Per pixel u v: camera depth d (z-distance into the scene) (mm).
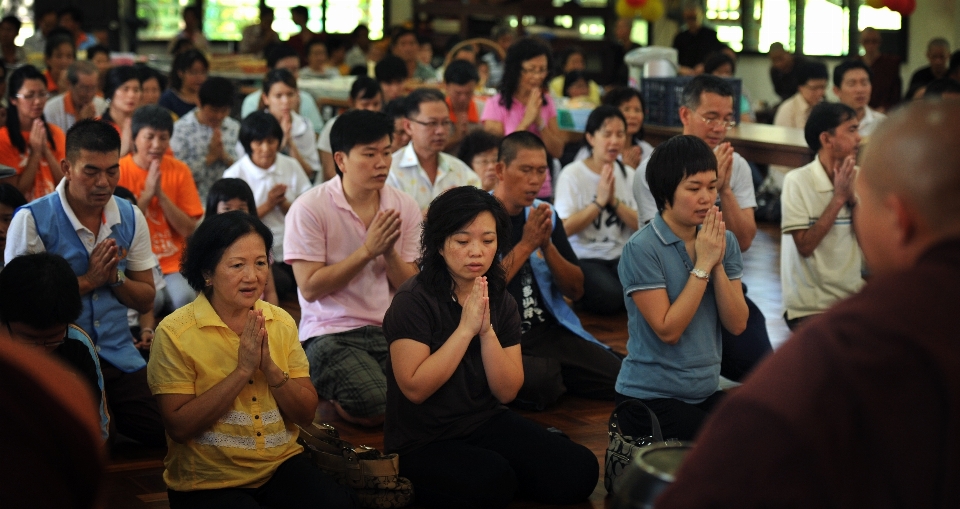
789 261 3580
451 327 2414
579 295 3457
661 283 2480
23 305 2197
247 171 4629
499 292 2471
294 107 5449
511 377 2432
